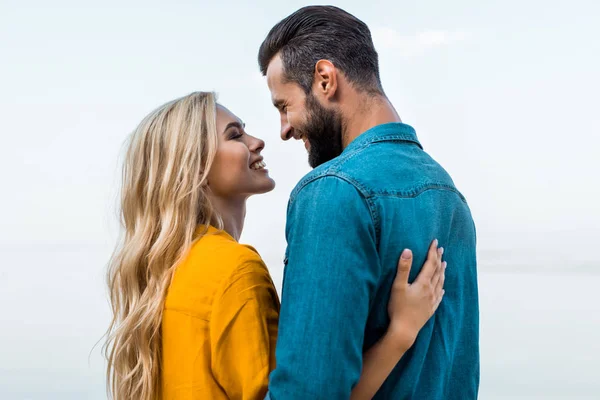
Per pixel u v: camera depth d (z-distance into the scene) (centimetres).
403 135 122
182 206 145
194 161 148
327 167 114
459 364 128
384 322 113
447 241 123
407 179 116
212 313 133
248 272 134
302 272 108
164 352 139
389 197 112
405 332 110
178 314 136
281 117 135
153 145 151
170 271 141
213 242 141
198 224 148
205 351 133
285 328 108
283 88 130
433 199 119
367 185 111
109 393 149
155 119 154
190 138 149
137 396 141
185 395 134
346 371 104
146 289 142
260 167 161
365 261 108
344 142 127
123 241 156
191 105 153
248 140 160
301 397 103
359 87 125
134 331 141
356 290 105
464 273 128
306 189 113
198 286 135
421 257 115
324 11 127
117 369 145
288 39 129
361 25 128
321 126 127
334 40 125
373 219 109
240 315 131
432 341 121
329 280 105
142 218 151
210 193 153
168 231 143
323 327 104
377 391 116
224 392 134
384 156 117
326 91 125
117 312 152
